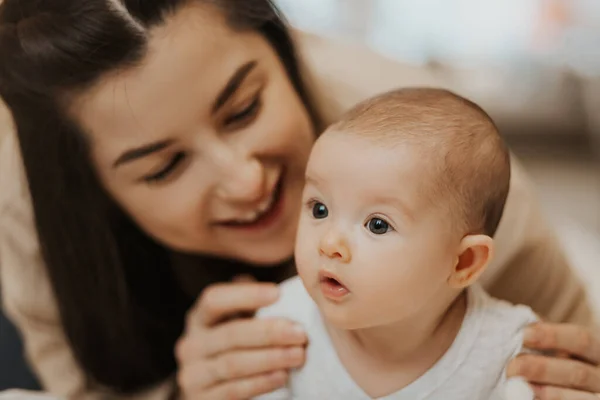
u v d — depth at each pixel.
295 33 0.99
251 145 0.81
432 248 0.60
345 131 0.62
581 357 0.76
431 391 0.69
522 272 1.01
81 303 1.04
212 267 1.05
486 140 0.64
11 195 1.09
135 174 0.83
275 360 0.75
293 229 0.90
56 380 1.13
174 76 0.75
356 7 2.33
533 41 2.41
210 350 0.83
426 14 2.38
